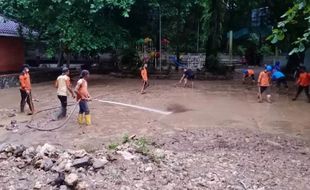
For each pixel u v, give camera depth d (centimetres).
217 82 2333
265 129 1161
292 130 1152
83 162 625
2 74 2169
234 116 1351
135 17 2662
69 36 2094
